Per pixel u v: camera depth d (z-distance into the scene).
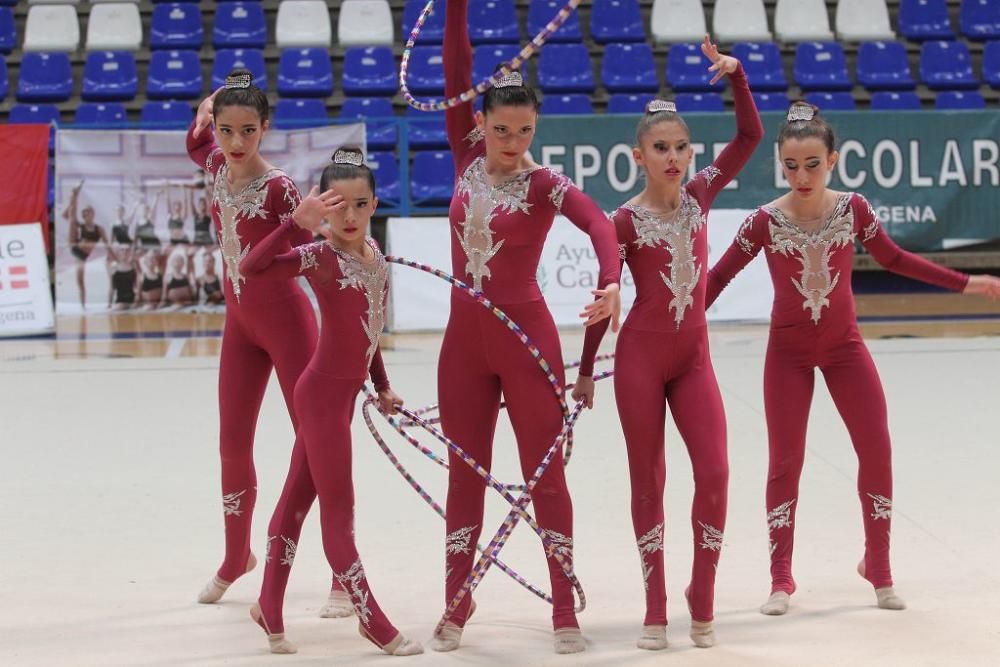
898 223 23.66
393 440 13.51
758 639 7.70
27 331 20.97
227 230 8.42
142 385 16.53
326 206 7.36
